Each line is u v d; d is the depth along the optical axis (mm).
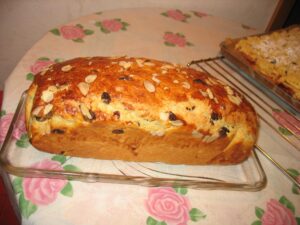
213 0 636
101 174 257
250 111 298
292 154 340
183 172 292
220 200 270
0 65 686
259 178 298
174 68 293
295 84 407
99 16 514
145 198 255
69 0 586
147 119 254
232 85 419
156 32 509
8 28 613
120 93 252
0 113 308
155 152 281
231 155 295
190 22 567
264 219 262
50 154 276
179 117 258
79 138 262
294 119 396
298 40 492
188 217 248
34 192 240
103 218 233
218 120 270
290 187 300
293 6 673
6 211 459
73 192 247
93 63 276
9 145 267
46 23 623
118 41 463
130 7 624
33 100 256
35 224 222
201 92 274
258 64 444
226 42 478
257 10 676
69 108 244
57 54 407
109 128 255
